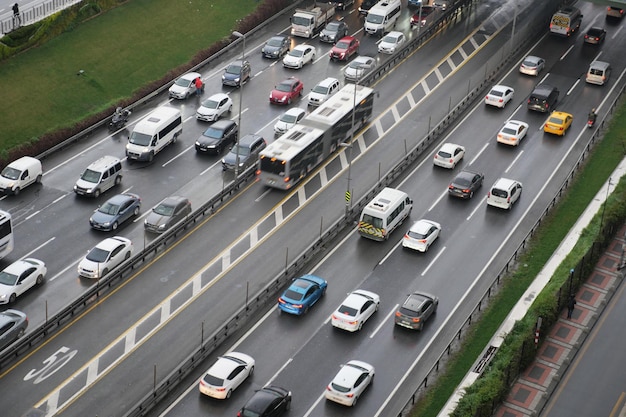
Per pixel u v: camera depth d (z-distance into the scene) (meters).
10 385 101.44
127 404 100.19
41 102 156.50
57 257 123.88
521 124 157.38
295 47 181.75
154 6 187.25
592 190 143.38
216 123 153.62
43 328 108.25
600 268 124.50
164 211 130.75
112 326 111.44
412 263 126.25
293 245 129.00
